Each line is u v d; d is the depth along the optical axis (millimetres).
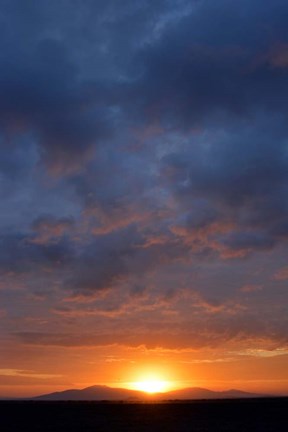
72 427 54188
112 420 65438
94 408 103688
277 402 124625
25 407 110938
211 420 63781
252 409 90812
